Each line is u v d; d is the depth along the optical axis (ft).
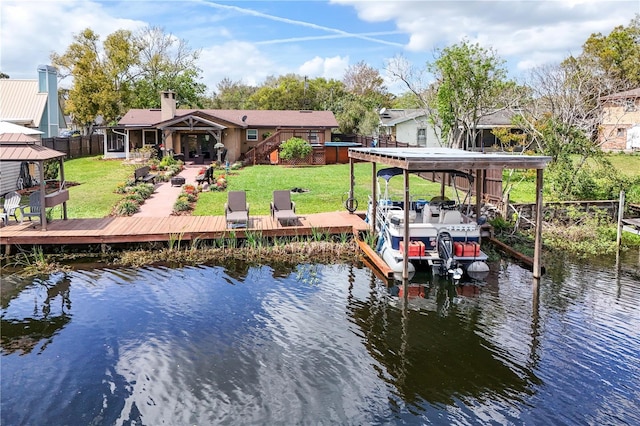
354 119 169.07
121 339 29.78
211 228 49.62
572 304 35.78
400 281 40.93
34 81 114.73
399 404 23.44
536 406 23.32
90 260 45.55
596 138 99.60
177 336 30.22
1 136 49.34
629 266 44.91
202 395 23.93
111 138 116.78
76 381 25.14
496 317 33.53
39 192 49.49
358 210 61.36
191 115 103.30
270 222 52.85
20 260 45.14
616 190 64.64
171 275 41.70
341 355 28.09
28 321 32.30
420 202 50.75
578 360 27.63
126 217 55.21
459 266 42.04
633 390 24.67
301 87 202.80
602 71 101.24
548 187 72.28
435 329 31.63
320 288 39.06
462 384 25.21
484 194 63.41
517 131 118.93
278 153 108.47
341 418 22.30
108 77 150.00
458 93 86.43
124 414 22.43
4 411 22.62
